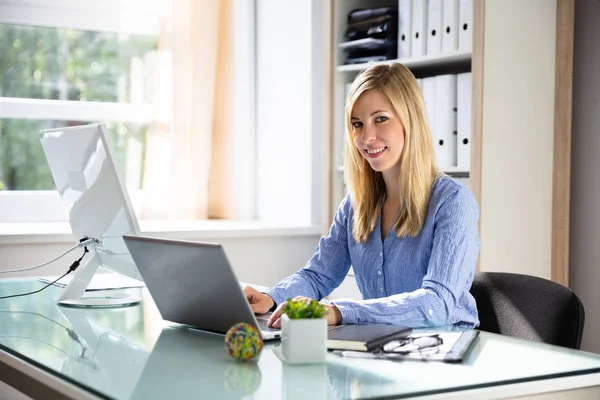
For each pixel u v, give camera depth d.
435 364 1.32
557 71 2.97
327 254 2.13
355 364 1.32
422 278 1.89
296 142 3.82
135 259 1.64
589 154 3.09
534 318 1.87
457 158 2.99
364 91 1.92
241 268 3.54
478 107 2.78
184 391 1.15
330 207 3.51
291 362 1.32
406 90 1.91
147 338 1.57
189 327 1.70
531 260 2.94
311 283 2.08
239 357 1.34
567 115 2.99
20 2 3.58
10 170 3.63
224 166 4.00
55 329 1.68
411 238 1.90
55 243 3.16
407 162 1.89
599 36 3.04
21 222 3.63
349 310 1.61
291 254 3.66
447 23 3.00
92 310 1.94
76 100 3.75
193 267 1.48
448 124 3.01
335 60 3.48
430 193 1.89
